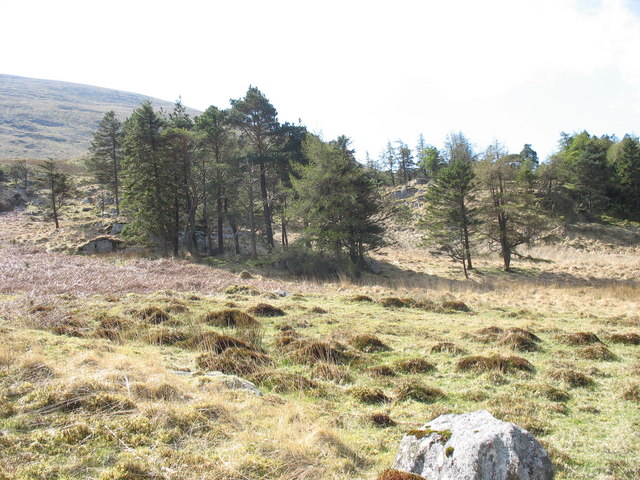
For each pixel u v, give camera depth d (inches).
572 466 179.6
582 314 554.6
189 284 727.1
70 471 140.9
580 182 2331.4
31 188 2849.4
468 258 1440.7
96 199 2610.7
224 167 1368.1
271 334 400.8
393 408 240.2
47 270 805.9
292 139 1509.6
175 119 1728.6
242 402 217.6
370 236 1279.5
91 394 194.2
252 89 1437.0
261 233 1658.5
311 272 1201.4
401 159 3769.7
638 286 1087.6
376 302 614.5
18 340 276.8
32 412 176.7
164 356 304.8
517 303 715.4
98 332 351.9
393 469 135.7
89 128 7012.8
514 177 1449.3
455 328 450.3
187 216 1651.1
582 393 267.7
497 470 122.3
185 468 146.9
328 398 251.8
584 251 1897.1
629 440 202.7
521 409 238.2
